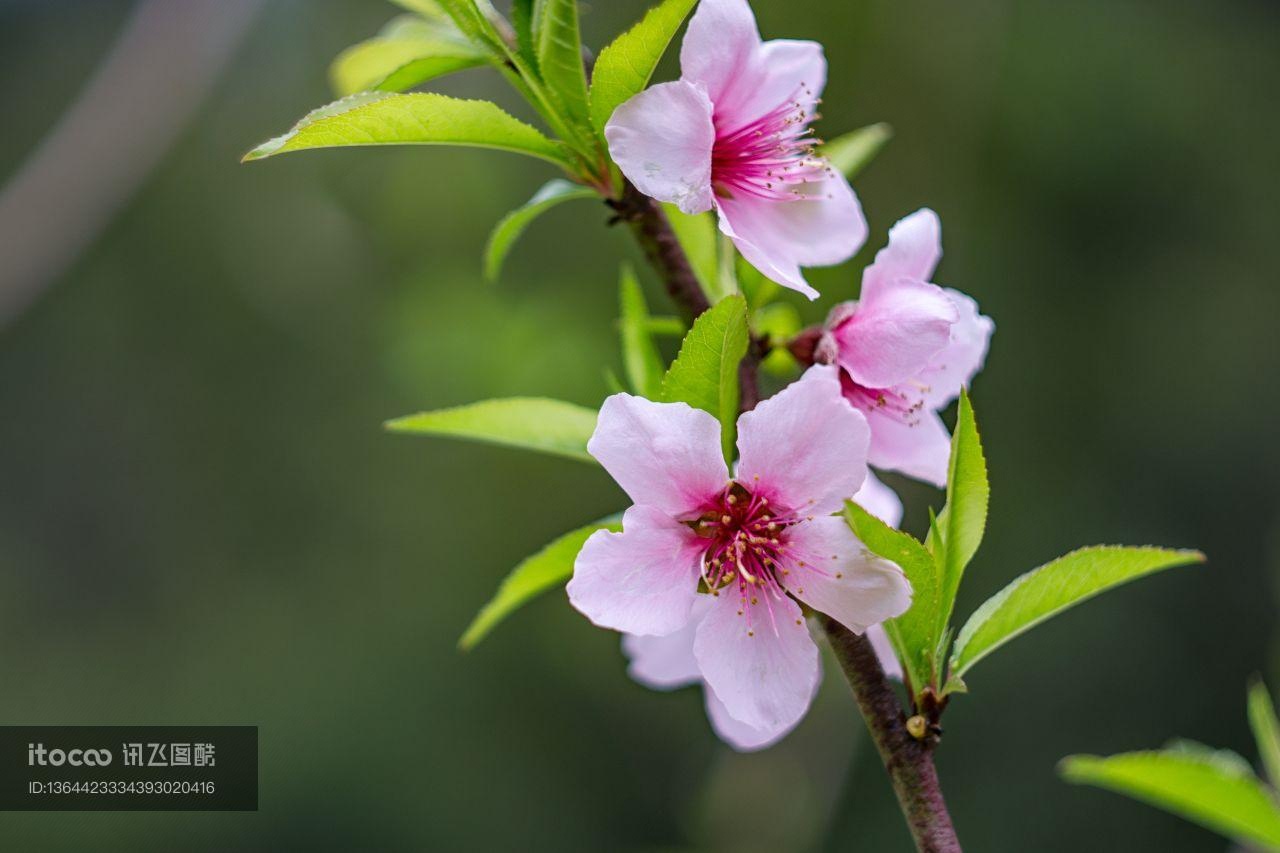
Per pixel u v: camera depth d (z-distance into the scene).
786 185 2.21
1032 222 9.60
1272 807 2.42
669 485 1.90
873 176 7.83
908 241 2.12
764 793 5.64
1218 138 9.73
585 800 10.29
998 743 10.34
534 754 10.35
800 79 2.20
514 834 10.24
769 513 1.92
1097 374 10.05
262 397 10.38
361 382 9.96
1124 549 1.98
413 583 10.15
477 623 2.50
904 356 2.05
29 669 10.91
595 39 7.94
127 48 6.78
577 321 7.02
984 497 1.96
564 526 9.48
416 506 9.95
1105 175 9.55
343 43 9.05
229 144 9.29
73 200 6.63
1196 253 9.99
